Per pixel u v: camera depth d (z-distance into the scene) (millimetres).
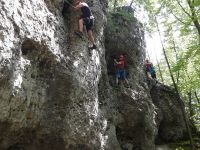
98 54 11594
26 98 7652
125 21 15953
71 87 9133
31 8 8000
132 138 14531
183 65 13602
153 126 14992
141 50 16281
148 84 17438
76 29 10188
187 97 24438
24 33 7438
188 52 13391
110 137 12117
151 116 14977
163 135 17859
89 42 10586
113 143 12164
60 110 8891
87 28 10359
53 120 8727
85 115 9711
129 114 14141
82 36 10289
